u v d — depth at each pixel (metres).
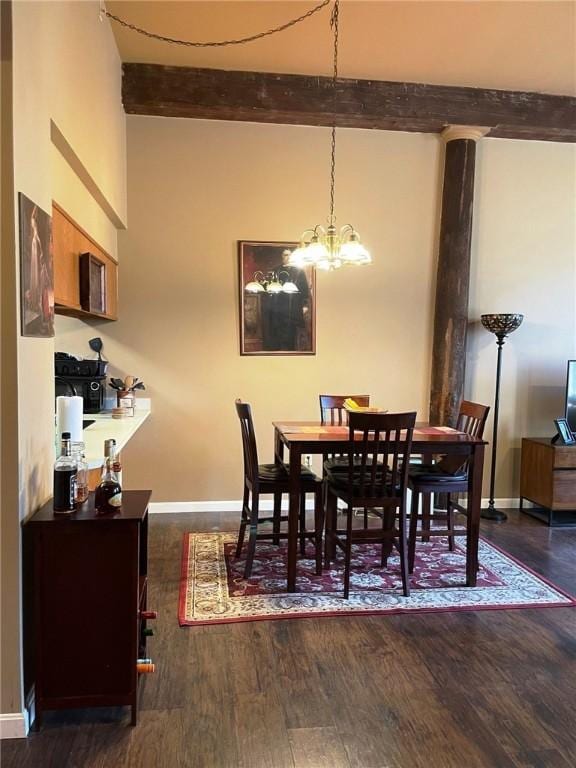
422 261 4.61
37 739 1.87
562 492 4.31
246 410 3.09
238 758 1.78
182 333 4.35
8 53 1.76
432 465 3.55
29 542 1.97
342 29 3.51
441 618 2.75
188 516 4.34
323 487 3.37
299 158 4.39
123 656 1.94
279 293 4.43
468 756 1.80
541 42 3.66
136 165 4.22
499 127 4.40
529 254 4.74
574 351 4.84
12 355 1.82
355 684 2.18
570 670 2.31
